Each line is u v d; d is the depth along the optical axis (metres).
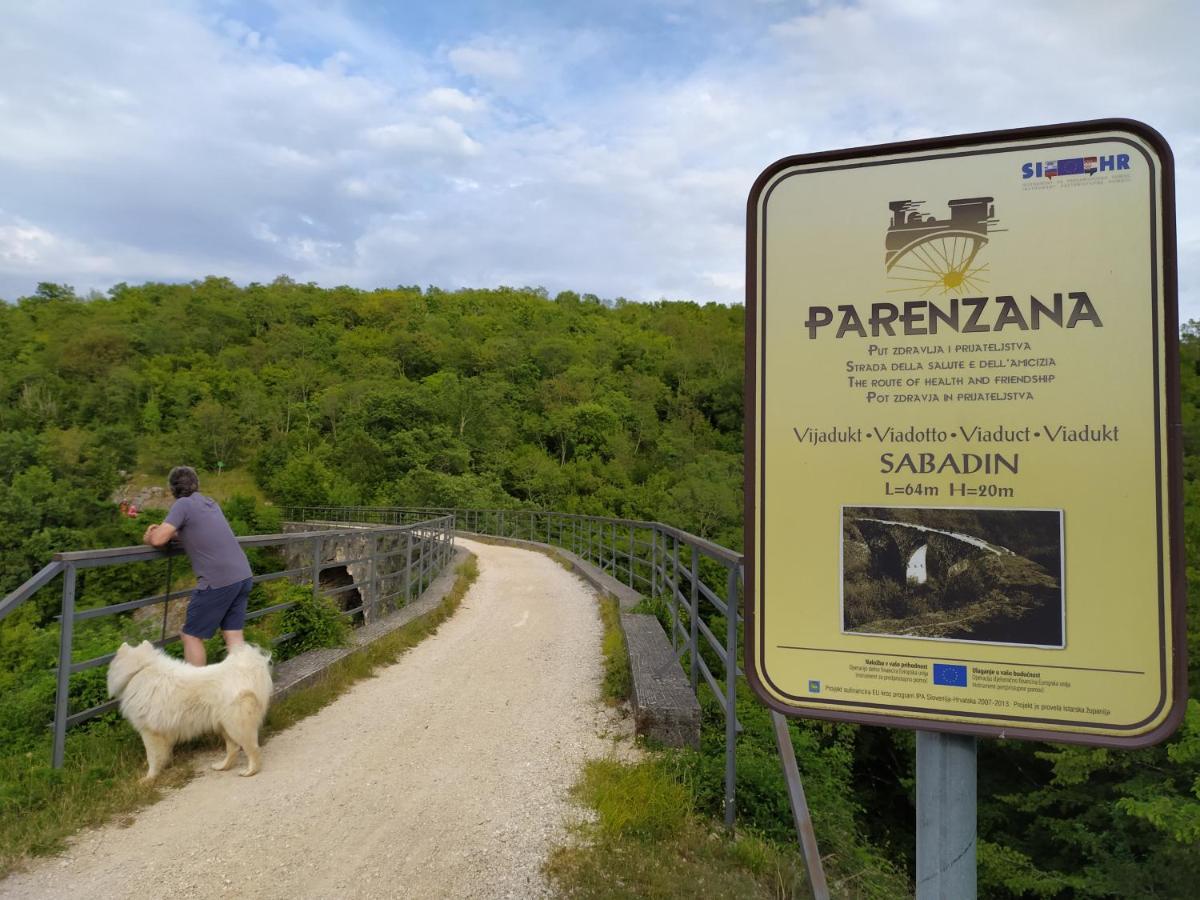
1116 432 1.90
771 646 2.11
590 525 17.55
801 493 2.11
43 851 3.40
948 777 2.00
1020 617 1.93
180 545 4.96
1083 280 1.93
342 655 6.76
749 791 4.05
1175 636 1.82
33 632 9.73
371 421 66.31
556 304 130.62
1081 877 11.70
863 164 2.10
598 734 5.11
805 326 2.13
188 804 3.97
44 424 71.44
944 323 2.02
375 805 3.98
